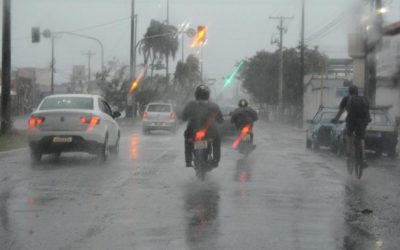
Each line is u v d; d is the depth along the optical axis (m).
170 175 14.54
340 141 20.27
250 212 9.93
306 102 67.25
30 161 17.41
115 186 12.59
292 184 13.32
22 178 13.72
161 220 9.21
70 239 7.99
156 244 7.77
